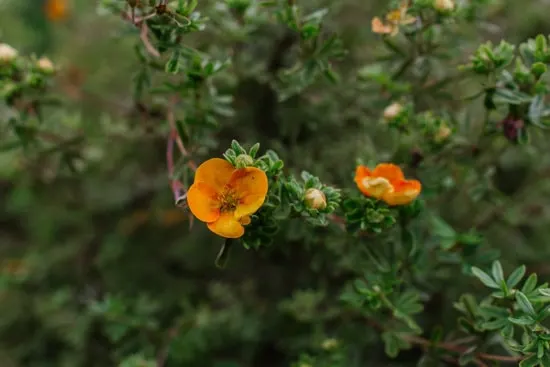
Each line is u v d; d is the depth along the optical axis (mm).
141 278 714
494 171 618
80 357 680
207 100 548
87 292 699
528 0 719
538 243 670
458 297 621
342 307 583
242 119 659
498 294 486
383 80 570
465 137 573
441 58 582
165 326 679
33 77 573
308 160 601
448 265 564
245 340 662
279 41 644
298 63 562
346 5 688
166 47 521
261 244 486
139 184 745
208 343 661
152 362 563
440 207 645
